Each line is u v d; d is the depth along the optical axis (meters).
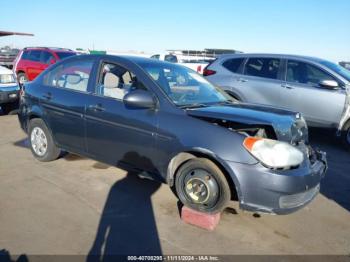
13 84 8.05
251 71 7.00
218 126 3.08
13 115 8.38
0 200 3.54
